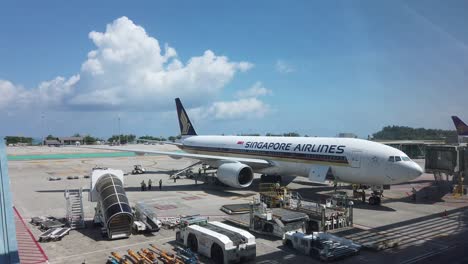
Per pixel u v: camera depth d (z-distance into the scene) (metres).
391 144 82.38
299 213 23.11
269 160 39.25
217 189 40.16
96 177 24.31
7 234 13.96
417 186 42.12
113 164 74.50
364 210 28.75
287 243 20.09
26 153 113.62
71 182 46.88
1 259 12.34
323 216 22.08
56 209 29.67
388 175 28.58
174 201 32.84
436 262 17.33
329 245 18.28
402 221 25.22
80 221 23.98
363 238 20.97
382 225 24.16
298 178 46.38
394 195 35.91
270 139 41.03
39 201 33.34
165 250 19.16
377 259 17.86
